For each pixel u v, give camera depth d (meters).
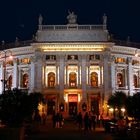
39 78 85.25
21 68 90.81
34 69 86.38
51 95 85.31
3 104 40.78
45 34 86.88
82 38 86.56
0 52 95.75
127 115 48.38
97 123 65.81
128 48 90.81
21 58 91.06
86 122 52.06
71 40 86.25
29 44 89.31
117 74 89.88
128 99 44.41
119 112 66.75
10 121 41.03
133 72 92.31
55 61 85.88
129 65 91.06
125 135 38.19
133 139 34.03
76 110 84.31
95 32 86.69
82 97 84.38
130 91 90.25
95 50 85.81
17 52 91.88
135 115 42.38
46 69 86.44
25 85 90.25
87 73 85.62
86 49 85.69
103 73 85.44
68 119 78.19
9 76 93.94
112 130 45.56
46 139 37.56
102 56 85.94
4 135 29.83
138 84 93.31
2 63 95.69
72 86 85.38
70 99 84.94
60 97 84.44
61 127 60.25
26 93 45.06
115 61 89.12
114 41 89.31
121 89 88.94
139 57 94.00
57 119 60.34
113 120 53.88
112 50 87.94
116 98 68.38
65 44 84.81
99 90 84.81
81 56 85.75
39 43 84.62
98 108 84.50
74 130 53.38
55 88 85.00
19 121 41.97
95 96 85.25
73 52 85.75
